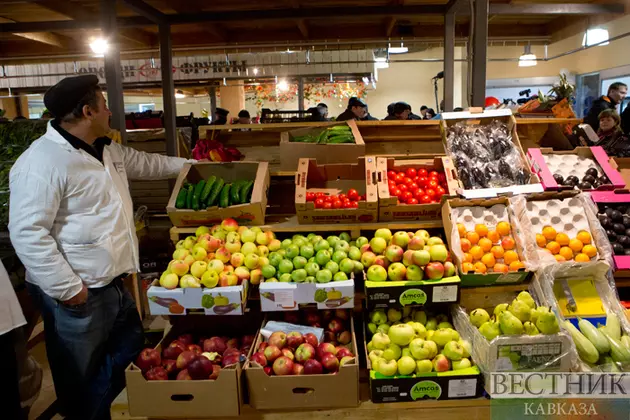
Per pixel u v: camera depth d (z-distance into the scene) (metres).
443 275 2.15
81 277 2.15
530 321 1.99
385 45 7.34
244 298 2.18
